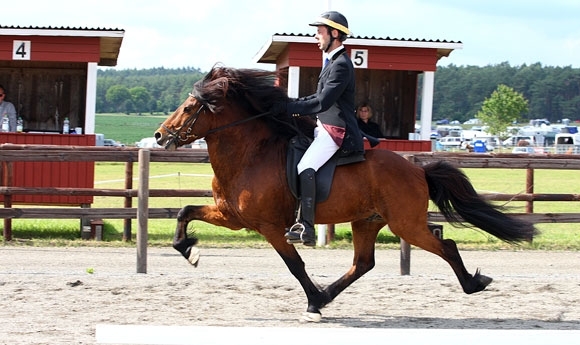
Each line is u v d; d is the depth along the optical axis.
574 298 9.47
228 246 13.72
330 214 7.98
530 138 86.12
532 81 188.62
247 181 7.86
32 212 12.26
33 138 14.65
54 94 17.38
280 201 7.88
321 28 7.93
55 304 8.46
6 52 14.63
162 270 10.97
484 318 8.34
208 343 5.72
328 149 7.88
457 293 9.65
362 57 15.55
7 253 12.29
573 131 93.06
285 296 9.23
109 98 167.25
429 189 8.42
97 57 14.89
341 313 8.50
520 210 14.79
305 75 17.30
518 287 10.07
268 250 13.41
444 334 5.67
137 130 95.38
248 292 9.39
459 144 67.62
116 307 8.39
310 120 8.24
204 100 7.84
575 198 13.86
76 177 14.54
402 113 17.62
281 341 5.69
